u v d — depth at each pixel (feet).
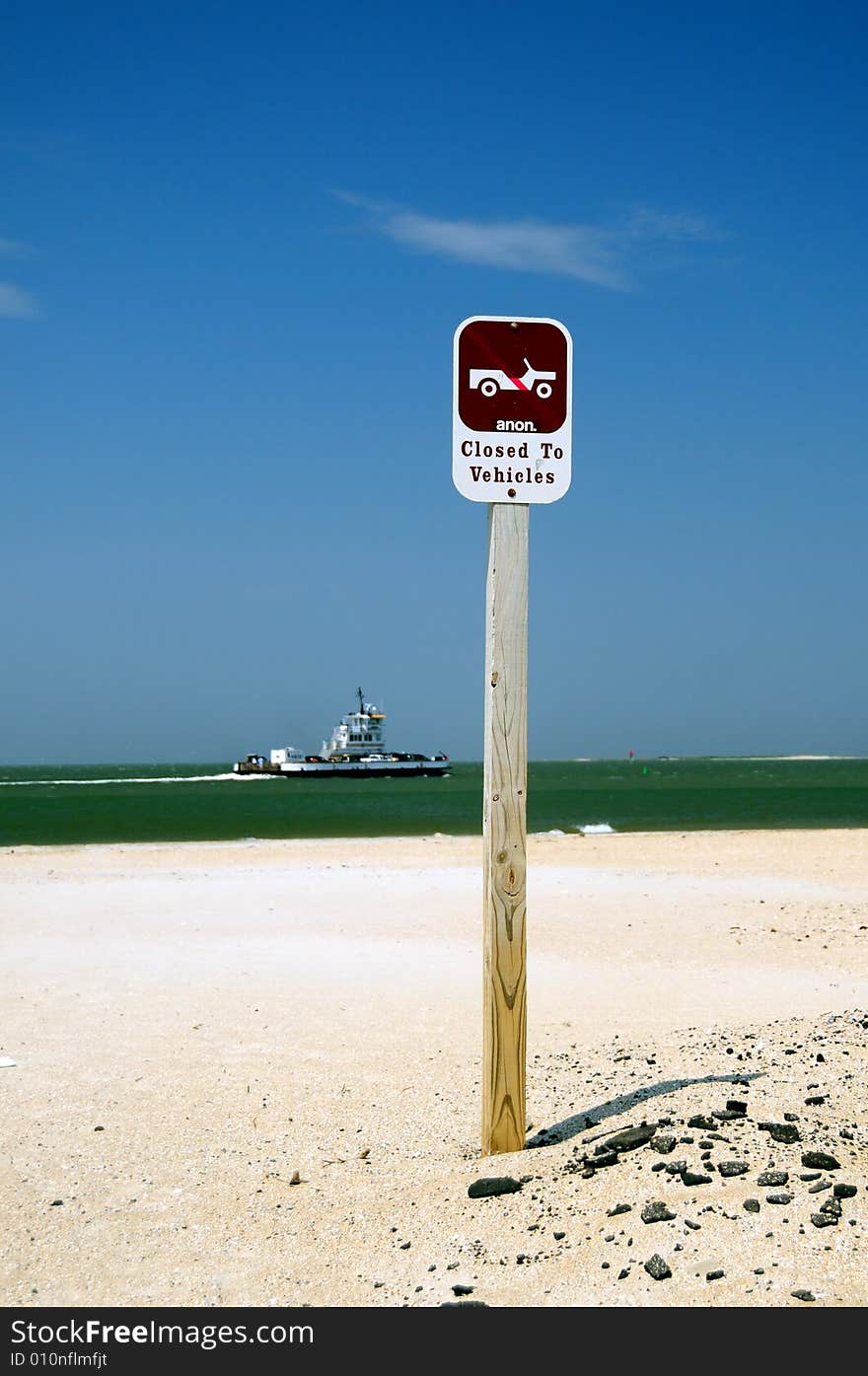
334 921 46.68
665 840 86.02
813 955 38.34
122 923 46.26
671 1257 13.43
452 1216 15.74
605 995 31.76
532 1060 24.02
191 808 151.84
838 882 59.57
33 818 126.21
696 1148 16.01
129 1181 17.89
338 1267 14.76
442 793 226.17
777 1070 19.89
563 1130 18.44
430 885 58.44
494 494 17.80
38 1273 14.85
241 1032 27.58
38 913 49.03
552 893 55.01
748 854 74.64
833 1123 16.71
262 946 40.83
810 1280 12.60
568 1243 14.32
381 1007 30.45
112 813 138.21
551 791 230.07
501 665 17.75
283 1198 17.07
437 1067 24.08
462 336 17.80
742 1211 14.02
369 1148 19.10
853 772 504.02
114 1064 24.61
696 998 31.19
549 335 17.95
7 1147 19.43
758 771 539.29
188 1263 15.08
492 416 17.81
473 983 33.81
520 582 17.84
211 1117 20.95
